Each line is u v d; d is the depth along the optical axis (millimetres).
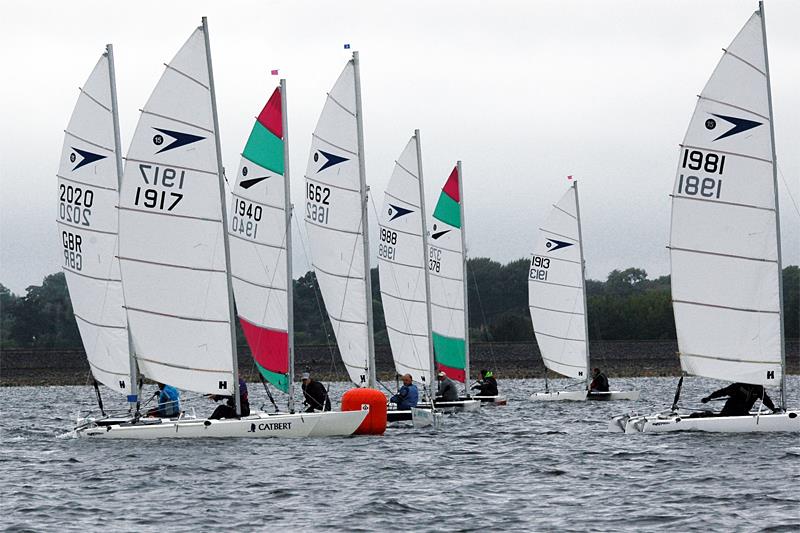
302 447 86500
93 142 99375
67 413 145125
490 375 155500
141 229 87812
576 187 173625
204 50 87938
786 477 70438
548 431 105312
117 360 99125
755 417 87562
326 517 60812
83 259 99500
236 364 88875
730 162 88000
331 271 111062
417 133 136125
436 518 60531
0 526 59031
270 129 99375
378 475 74125
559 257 174000
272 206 99312
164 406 93438
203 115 87938
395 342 136625
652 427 91938
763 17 87625
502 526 58531
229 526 58719
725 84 87938
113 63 100000
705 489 67438
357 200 110625
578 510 62375
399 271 136000
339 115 110750
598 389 168250
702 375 89562
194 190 87938
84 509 63344
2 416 138625
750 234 87688
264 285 99375
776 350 87562
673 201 89438
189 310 88312
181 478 72562
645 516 60438
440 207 151125
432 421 108875
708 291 88750
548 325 174125
